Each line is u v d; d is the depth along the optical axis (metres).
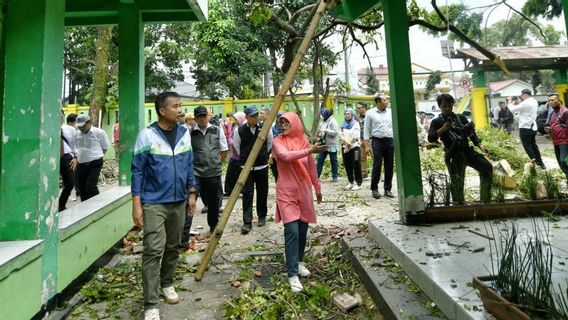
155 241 3.03
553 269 2.86
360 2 4.67
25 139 2.85
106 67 10.73
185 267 4.16
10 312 2.45
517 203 4.52
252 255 4.43
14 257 2.48
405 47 4.35
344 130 8.40
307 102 12.20
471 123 4.91
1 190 2.85
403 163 4.38
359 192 8.04
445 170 9.43
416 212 4.38
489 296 2.19
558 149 7.63
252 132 5.50
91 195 6.28
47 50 2.90
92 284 3.75
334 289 3.50
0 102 3.07
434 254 3.34
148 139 3.10
